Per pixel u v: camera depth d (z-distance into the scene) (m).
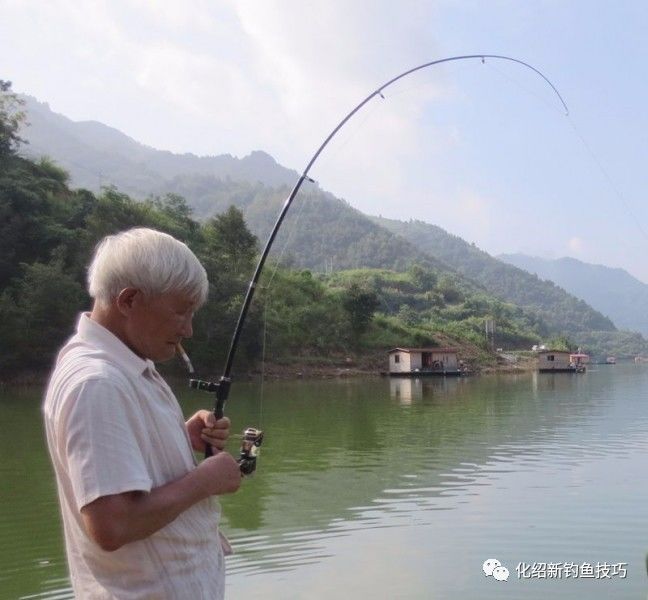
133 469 1.91
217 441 2.53
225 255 45.34
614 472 11.52
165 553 2.01
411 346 55.69
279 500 9.73
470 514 8.77
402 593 6.09
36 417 19.89
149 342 2.12
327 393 31.52
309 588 6.27
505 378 48.69
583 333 176.50
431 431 17.44
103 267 2.10
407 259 164.62
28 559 7.23
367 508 9.20
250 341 40.88
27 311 32.28
